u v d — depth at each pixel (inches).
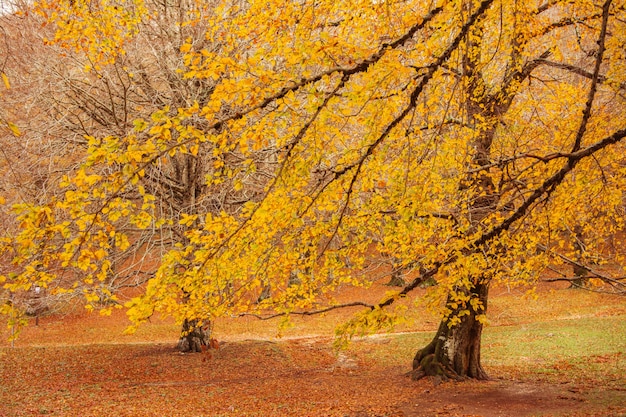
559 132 315.3
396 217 236.2
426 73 165.3
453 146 237.9
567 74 422.6
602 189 266.4
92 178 128.5
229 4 470.0
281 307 220.4
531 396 452.8
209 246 173.5
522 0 253.8
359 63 153.3
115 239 136.9
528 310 940.0
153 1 590.6
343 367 640.4
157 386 545.0
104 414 432.5
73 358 657.6
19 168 526.6
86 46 342.3
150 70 642.2
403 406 439.5
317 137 165.2
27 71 559.5
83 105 616.1
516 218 207.9
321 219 228.2
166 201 562.3
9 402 476.1
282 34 184.1
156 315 1007.0
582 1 297.1
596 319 826.2
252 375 599.2
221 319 979.3
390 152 227.0
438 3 162.2
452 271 213.9
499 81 359.3
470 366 540.7
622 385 470.0
